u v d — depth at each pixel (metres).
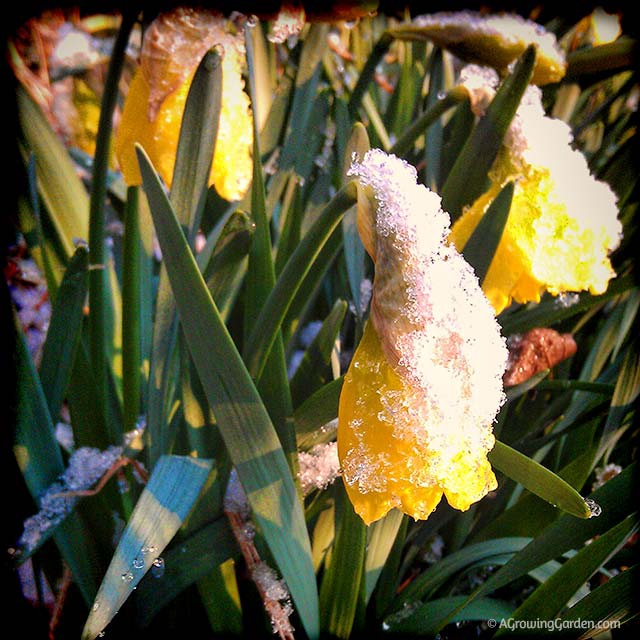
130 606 0.21
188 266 0.17
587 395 0.26
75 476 0.21
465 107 0.28
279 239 0.25
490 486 0.16
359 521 0.19
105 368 0.26
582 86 0.32
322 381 0.22
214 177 0.22
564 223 0.20
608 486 0.20
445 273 0.16
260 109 0.30
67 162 0.26
